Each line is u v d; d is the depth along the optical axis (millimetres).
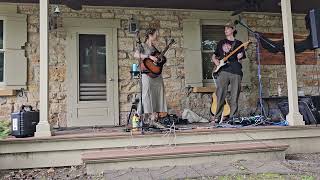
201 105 6207
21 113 3840
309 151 4504
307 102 4766
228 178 3242
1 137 3660
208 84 6309
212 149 3775
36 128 3840
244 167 3574
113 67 5926
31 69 5633
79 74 5816
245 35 6449
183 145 4094
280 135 4418
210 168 3553
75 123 5711
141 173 3373
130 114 5230
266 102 5863
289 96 4562
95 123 5789
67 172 3662
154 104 4230
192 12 6316
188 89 6188
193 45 6246
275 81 6543
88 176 3457
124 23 6039
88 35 5906
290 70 4543
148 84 4180
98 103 5832
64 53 5754
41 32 3914
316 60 6648
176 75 6160
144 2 5844
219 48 4934
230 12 6480
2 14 5527
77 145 3865
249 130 4289
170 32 6203
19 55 5551
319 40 4719
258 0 5820
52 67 5691
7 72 5492
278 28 6676
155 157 3609
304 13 6703
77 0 5359
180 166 3658
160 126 4297
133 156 3551
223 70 4805
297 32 6652
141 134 4000
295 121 4492
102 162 3504
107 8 5973
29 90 5602
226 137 4234
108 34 5945
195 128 4352
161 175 3303
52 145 3803
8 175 3559
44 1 3941
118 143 3957
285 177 3270
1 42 5574
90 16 5895
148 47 4391
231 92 4836
